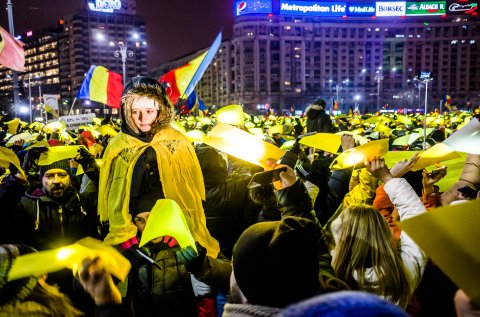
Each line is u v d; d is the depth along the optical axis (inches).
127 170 98.9
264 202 104.5
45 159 132.8
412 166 91.0
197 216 103.1
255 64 5762.8
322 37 5994.1
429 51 6161.4
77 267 52.4
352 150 86.7
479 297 40.0
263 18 5767.7
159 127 106.0
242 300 58.7
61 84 6466.5
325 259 82.6
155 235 74.4
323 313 29.0
